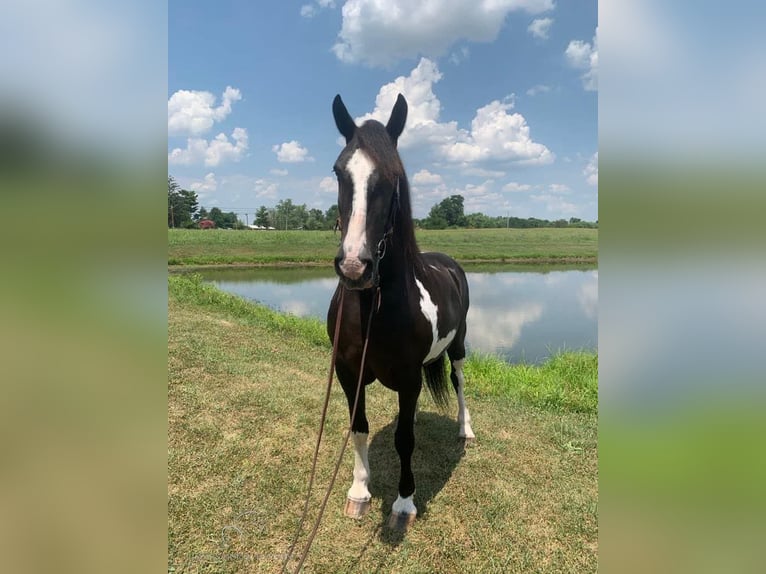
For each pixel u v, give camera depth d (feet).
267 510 9.09
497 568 7.98
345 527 8.77
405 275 8.33
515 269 76.79
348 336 8.32
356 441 9.24
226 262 81.00
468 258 91.66
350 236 6.58
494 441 12.66
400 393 8.82
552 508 9.70
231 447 11.28
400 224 8.05
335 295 9.28
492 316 36.91
